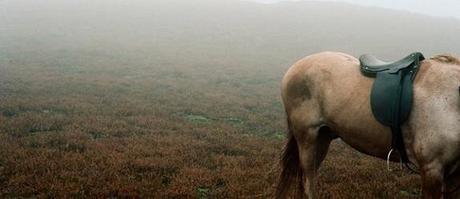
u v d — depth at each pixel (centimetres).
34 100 1495
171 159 900
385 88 475
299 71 566
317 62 555
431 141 443
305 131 559
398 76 475
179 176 790
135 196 686
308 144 561
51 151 910
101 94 1716
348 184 772
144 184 741
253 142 1105
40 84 1855
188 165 873
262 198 689
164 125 1260
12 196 677
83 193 688
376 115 478
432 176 445
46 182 726
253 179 786
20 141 985
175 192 704
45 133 1081
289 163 595
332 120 529
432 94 450
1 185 716
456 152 437
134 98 1678
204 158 931
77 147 966
